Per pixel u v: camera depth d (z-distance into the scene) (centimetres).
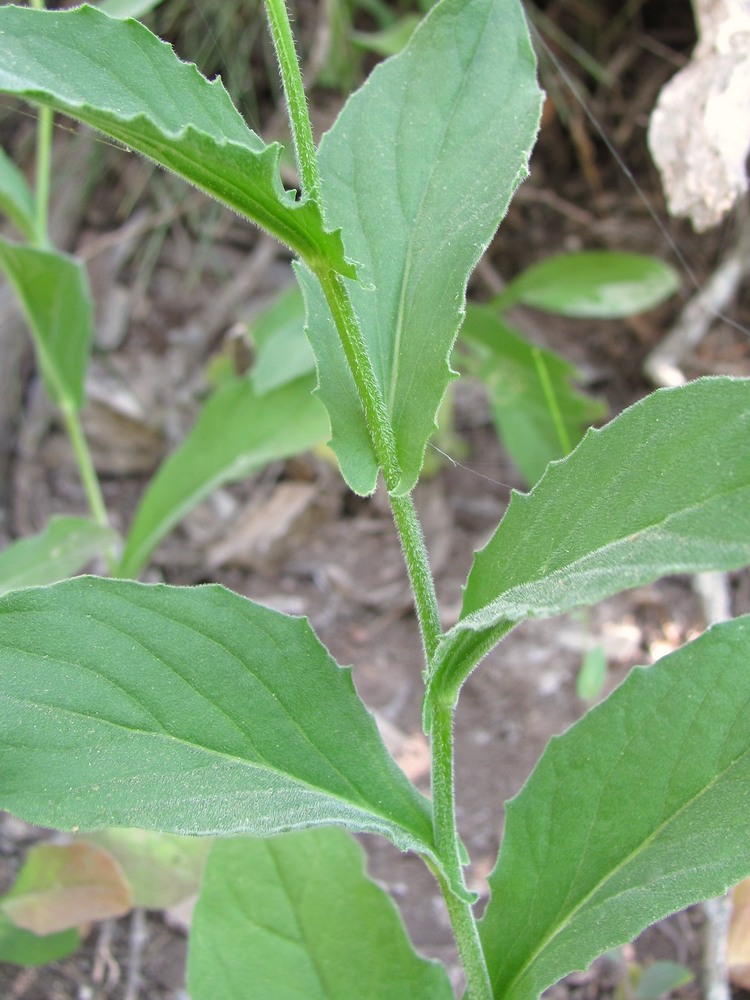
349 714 15
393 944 17
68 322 26
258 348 30
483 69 15
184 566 33
